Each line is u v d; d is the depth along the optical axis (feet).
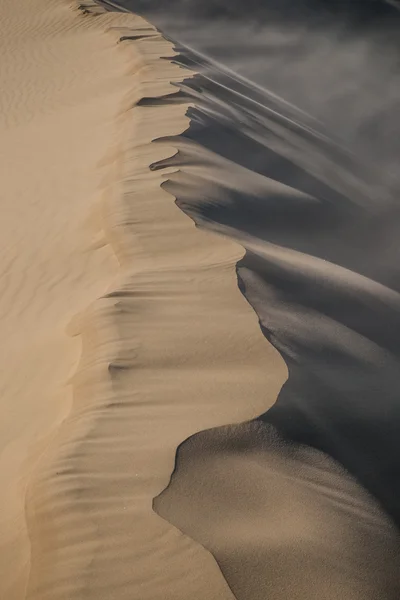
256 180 63.26
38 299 44.55
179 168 59.72
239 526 21.48
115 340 31.91
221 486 22.93
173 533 20.76
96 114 85.35
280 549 20.90
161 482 22.65
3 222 59.72
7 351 38.78
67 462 23.53
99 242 48.16
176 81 94.94
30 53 129.29
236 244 44.32
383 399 30.83
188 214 49.65
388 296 46.50
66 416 27.17
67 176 65.98
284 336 33.53
